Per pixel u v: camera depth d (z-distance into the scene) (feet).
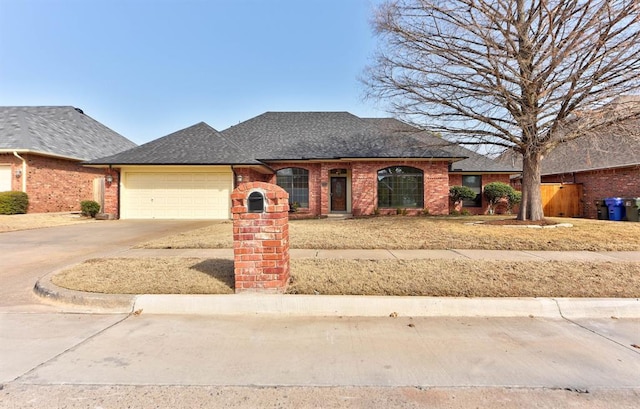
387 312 13.97
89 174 64.90
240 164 48.80
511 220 38.78
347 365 9.86
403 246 25.40
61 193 58.90
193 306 14.10
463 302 14.10
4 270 19.72
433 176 54.44
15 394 8.27
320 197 56.13
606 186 53.36
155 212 51.42
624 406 8.03
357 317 13.73
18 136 54.95
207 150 52.95
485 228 34.58
